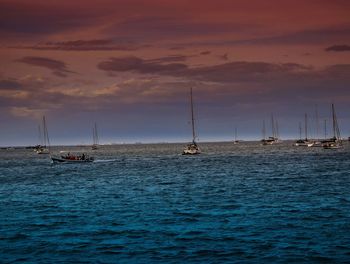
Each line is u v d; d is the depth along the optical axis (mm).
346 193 53531
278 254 27672
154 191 59594
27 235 33969
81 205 48250
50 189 65188
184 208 44656
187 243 30641
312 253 27688
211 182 70062
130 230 34781
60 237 33125
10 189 66625
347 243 29609
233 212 41781
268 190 58188
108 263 26781
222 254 27938
